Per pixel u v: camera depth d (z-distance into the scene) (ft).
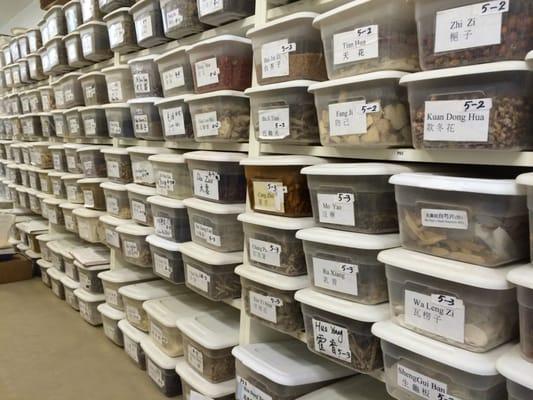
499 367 2.52
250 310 4.28
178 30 4.90
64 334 7.35
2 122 11.66
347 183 3.37
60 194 8.57
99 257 7.73
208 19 4.47
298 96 3.76
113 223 6.57
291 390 3.97
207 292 4.81
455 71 2.62
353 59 3.22
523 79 2.48
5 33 15.70
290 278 3.93
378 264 3.32
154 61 5.45
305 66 3.71
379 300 3.38
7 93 11.15
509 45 2.46
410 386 2.99
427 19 2.77
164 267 5.53
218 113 4.49
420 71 3.04
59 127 8.16
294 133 3.83
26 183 10.39
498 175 3.46
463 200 2.72
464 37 2.60
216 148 4.99
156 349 5.75
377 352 3.36
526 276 2.43
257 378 4.18
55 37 7.66
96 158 7.20
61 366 6.34
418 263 2.87
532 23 2.43
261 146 4.34
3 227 10.45
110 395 5.66
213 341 4.77
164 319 5.50
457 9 2.61
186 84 4.98
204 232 4.91
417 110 2.91
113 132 6.50
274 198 3.99
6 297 9.12
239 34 4.65
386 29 3.04
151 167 5.93
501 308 2.68
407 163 3.57
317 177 3.59
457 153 2.86
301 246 3.93
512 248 2.70
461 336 2.74
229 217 4.69
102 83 6.92
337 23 3.30
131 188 6.12
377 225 3.34
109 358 6.58
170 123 5.20
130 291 6.31
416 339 2.91
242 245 4.81
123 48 6.10
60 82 7.79
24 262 10.25
